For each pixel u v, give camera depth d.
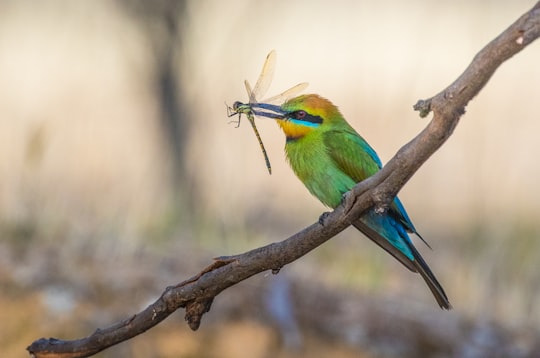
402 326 9.70
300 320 9.45
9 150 13.34
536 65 22.73
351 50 23.97
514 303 11.08
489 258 12.27
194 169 14.53
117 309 9.20
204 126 15.23
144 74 14.77
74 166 14.64
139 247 10.53
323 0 24.33
